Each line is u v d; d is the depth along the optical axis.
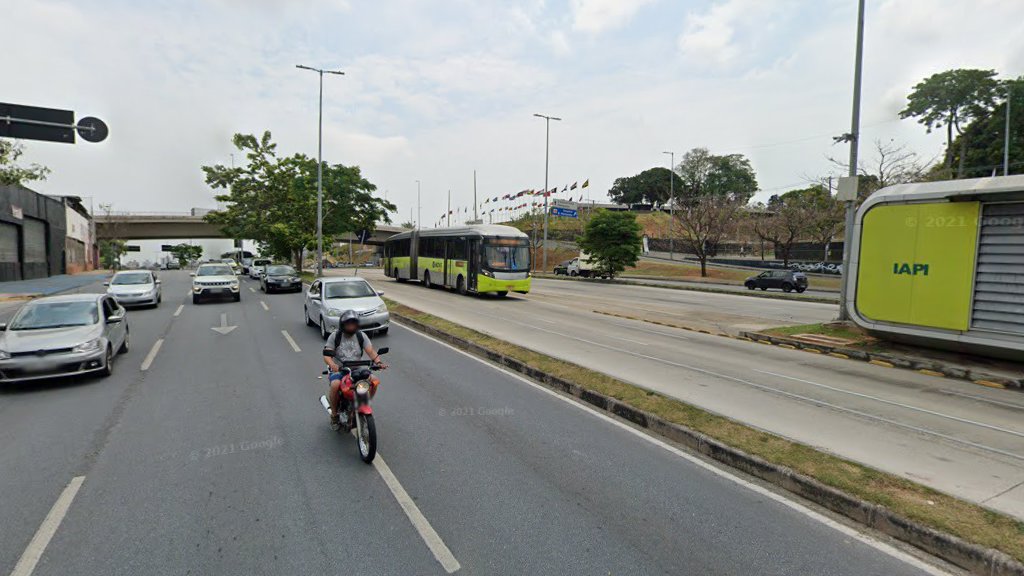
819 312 19.09
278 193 39.00
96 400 7.45
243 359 10.29
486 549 3.78
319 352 11.01
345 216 36.44
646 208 101.62
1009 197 8.41
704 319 16.88
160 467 5.17
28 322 8.81
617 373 8.88
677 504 4.47
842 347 10.68
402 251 31.91
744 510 4.38
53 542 3.86
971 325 8.96
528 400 7.55
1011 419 6.58
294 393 7.85
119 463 5.27
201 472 5.05
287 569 3.55
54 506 4.39
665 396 7.15
